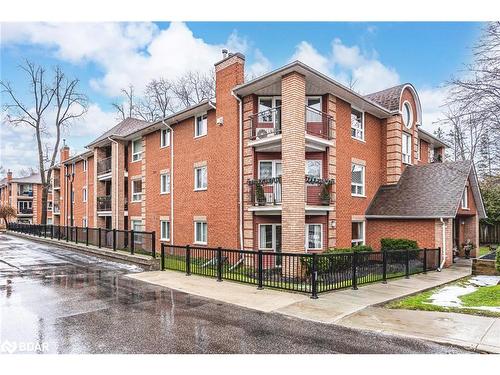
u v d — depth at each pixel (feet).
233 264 43.86
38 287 34.78
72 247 70.03
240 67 50.85
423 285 36.76
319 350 18.72
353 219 53.78
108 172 83.71
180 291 33.17
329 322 23.61
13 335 20.83
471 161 58.44
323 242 48.24
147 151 72.08
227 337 20.65
